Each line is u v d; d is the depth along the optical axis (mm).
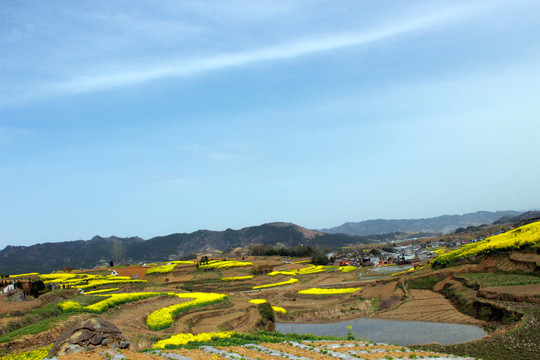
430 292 64500
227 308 56719
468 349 30781
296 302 73500
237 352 23625
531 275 52250
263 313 56688
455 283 61375
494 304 44281
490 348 30328
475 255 69500
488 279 55688
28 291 54188
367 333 45562
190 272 125750
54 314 40156
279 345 27172
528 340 30891
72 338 20609
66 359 18625
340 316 58531
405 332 44000
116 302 51062
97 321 21812
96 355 19375
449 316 49031
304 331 50250
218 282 106312
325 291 82000
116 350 20609
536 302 40969
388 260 159125
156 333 37562
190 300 58406
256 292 86938
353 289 82438
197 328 44344
